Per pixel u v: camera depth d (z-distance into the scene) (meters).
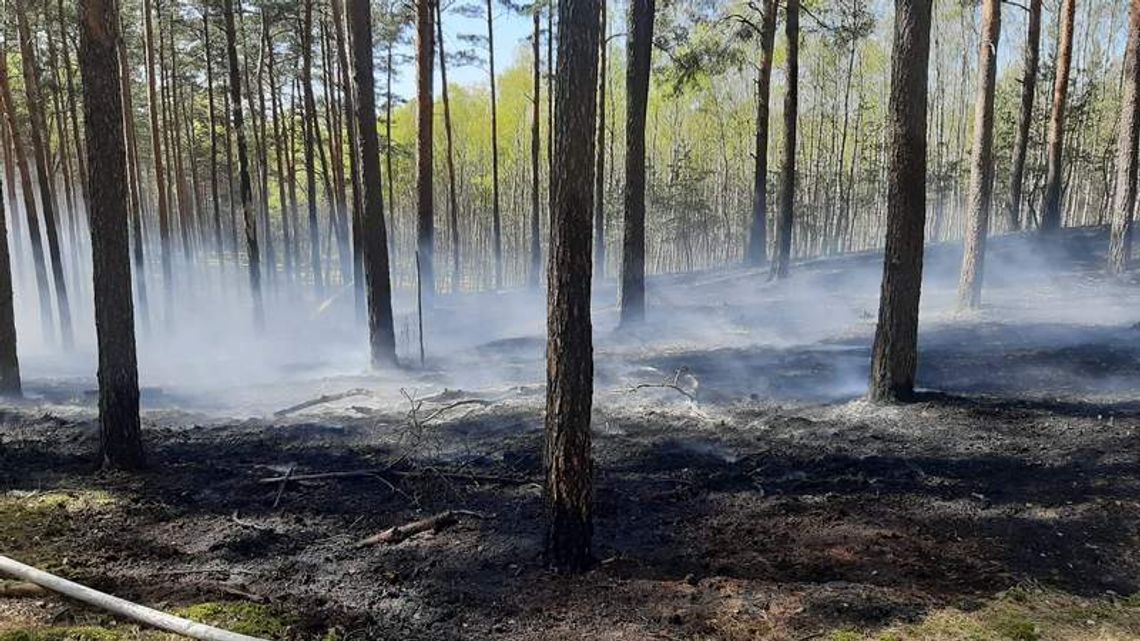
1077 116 26.88
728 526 4.59
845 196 38.75
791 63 16.27
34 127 15.85
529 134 44.88
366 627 3.38
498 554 4.20
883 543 4.22
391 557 4.21
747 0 16.45
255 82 29.00
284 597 3.67
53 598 3.60
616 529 4.58
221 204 39.88
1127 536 4.20
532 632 3.31
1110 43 33.97
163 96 23.41
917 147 6.66
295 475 5.68
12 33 18.00
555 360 3.79
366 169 10.14
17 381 9.15
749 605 3.47
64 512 4.89
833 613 3.37
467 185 48.38
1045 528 4.36
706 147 45.94
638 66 11.38
